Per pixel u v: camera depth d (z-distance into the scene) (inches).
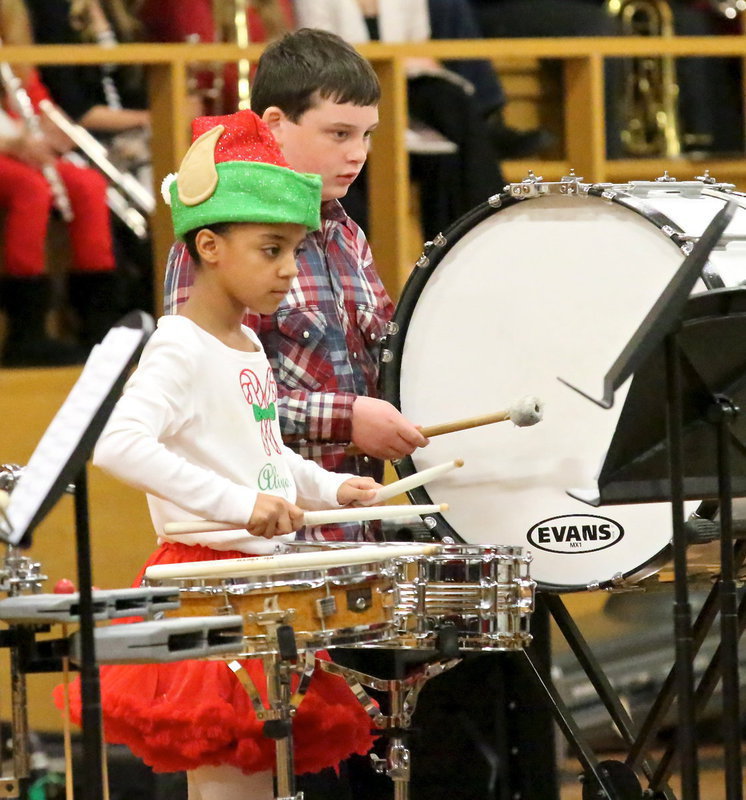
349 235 374.6
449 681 434.3
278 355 351.6
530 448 341.4
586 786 351.6
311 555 280.5
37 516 236.8
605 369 339.6
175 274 341.1
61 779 475.5
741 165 639.1
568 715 353.1
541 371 343.9
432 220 580.7
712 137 638.5
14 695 292.0
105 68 560.1
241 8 579.8
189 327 309.0
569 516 337.7
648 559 327.9
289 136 356.5
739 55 627.5
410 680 305.4
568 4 627.8
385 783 421.7
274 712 281.6
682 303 257.6
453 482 344.8
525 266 346.3
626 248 339.3
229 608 279.6
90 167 559.5
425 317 350.9
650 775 370.0
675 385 264.2
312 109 353.1
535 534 339.6
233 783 307.4
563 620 365.1
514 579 303.6
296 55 357.4
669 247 334.6
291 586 279.1
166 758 298.8
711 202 348.8
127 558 522.3
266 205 306.2
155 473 291.3
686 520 325.7
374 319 369.7
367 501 319.6
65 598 255.4
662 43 606.9
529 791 434.9
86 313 559.8
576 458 339.6
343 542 312.8
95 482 518.3
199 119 324.5
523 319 346.0
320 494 326.3
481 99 590.6
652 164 621.0
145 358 304.3
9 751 453.1
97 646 252.2
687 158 630.5
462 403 348.8
